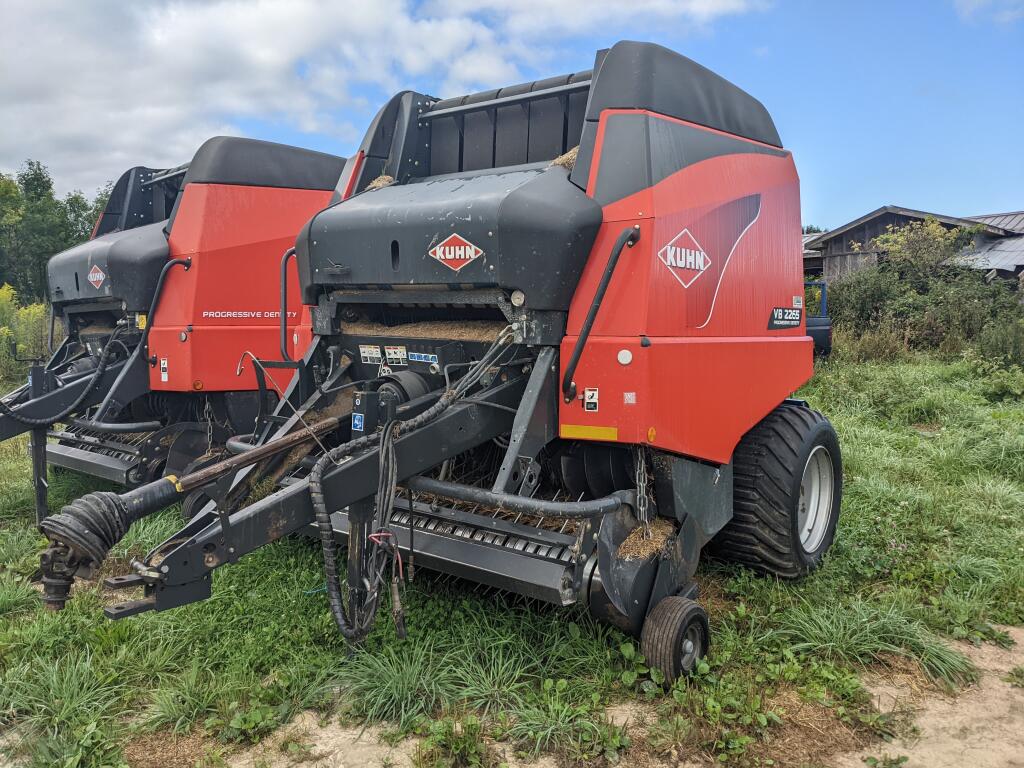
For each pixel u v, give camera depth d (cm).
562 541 314
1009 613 381
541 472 379
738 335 384
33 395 552
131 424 551
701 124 369
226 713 288
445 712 292
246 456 291
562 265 319
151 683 314
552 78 435
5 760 270
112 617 249
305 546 440
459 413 327
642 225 318
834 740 279
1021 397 966
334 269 385
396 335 387
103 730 279
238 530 275
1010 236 2270
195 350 561
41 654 336
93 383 559
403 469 309
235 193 582
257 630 350
